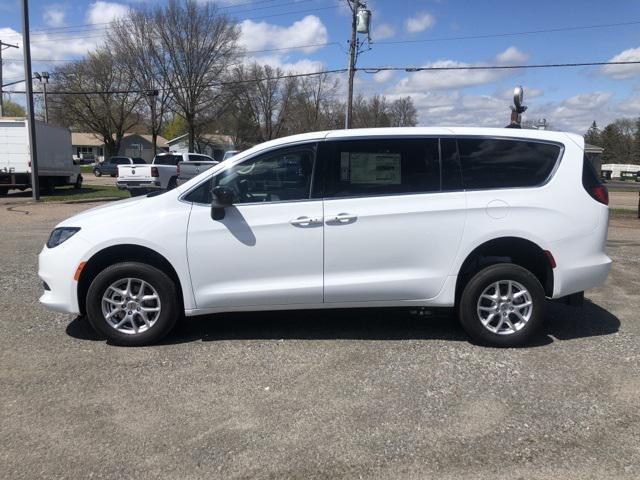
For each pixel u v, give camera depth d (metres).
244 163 4.80
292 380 4.17
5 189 24.77
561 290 4.86
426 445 3.29
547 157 4.90
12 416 3.60
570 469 3.05
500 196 4.79
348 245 4.74
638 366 4.46
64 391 3.96
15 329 5.28
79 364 4.45
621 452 3.21
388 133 4.84
